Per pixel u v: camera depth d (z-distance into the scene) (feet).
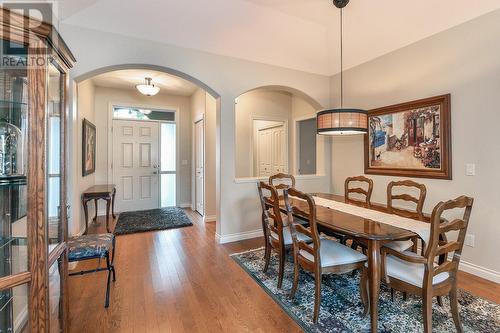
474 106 8.64
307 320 6.33
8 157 4.23
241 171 17.81
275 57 12.64
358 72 12.94
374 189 12.21
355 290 7.77
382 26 10.52
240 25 10.66
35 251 3.87
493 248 8.30
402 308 6.81
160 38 10.25
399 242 7.57
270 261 9.88
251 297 7.38
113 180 18.08
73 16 8.82
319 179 14.56
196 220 16.11
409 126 10.59
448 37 9.29
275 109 18.90
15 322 4.13
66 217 5.05
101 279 8.43
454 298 5.76
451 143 9.25
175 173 20.21
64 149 4.88
